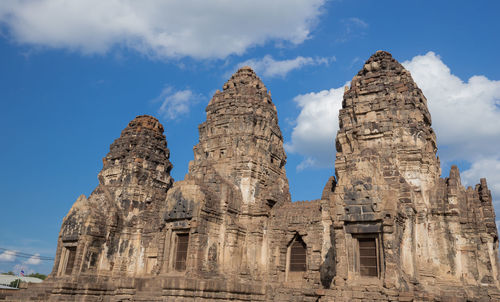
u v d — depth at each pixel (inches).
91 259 1879.9
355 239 1165.7
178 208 1614.2
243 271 1643.7
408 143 1424.7
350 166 1229.1
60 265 1923.0
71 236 1930.4
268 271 1675.7
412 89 1526.8
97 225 1932.8
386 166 1366.9
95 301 1674.5
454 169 1432.1
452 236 1320.1
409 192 1296.8
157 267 1610.5
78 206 2000.5
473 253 1293.1
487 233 1317.7
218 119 2031.3
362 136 1499.8
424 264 1280.8
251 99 2027.6
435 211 1354.6
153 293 1491.1
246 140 1889.8
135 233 2030.0
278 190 1839.3
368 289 1055.0
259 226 1729.8
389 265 1066.7
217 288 1364.4
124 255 1985.7
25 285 1818.4
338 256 1152.2
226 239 1636.3
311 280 1528.1
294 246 1713.8
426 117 1509.6
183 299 1296.8
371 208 1143.0
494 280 1252.5
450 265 1294.3
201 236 1537.9
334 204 1209.4
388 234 1096.8
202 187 1648.6
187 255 1520.7
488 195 1370.6
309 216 1675.7
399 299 994.7
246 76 2170.3
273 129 2046.0
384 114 1497.3
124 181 2159.2
